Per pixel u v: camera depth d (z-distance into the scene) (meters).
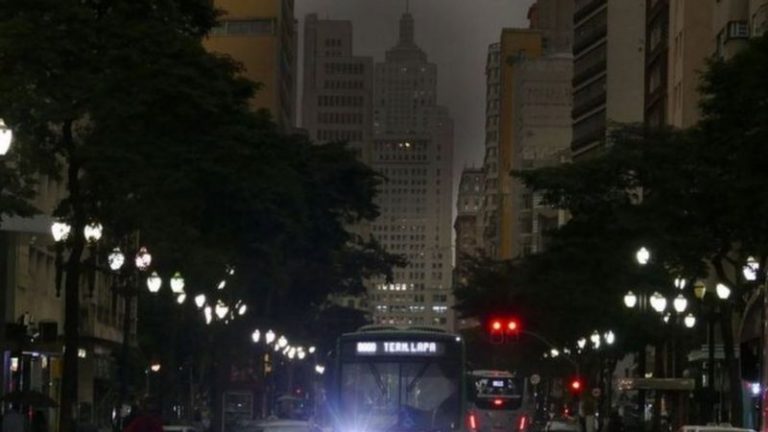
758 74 49.81
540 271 93.88
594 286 85.25
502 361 153.62
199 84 49.84
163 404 83.62
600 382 119.50
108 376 101.62
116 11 50.31
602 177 73.19
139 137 49.75
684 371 97.75
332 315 149.62
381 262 112.94
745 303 62.62
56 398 85.94
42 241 79.19
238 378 113.75
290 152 69.62
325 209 97.62
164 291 82.81
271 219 61.72
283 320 104.00
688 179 59.50
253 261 68.44
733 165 52.06
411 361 53.34
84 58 48.19
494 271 147.50
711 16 122.19
